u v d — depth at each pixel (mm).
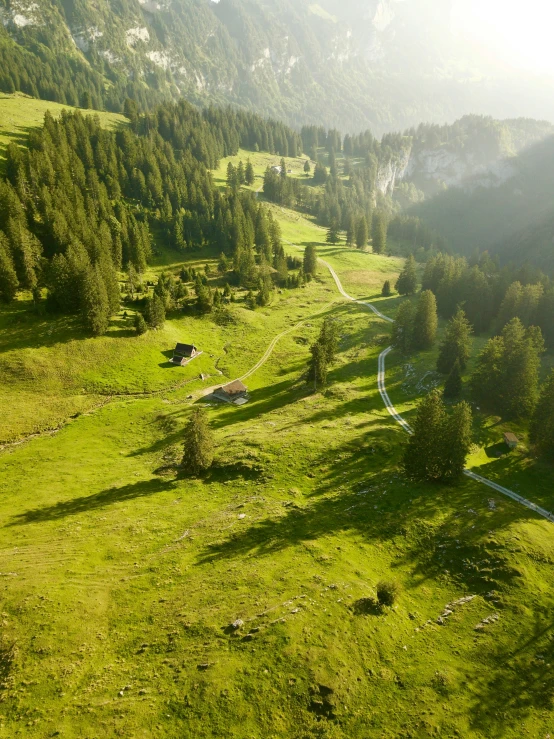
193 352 114375
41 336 104000
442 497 56312
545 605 40750
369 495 56562
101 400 95750
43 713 29188
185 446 66125
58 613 36781
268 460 66500
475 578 43938
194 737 28391
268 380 111375
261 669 32438
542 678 34594
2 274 106188
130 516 54688
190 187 199125
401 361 112125
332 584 40656
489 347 83812
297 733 29266
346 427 77250
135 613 37781
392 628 37438
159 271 158250
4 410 86312
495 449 71875
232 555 45531
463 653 36250
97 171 182625
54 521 54625
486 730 30734
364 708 31234
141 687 31203
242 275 162750
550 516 55281
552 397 68000
